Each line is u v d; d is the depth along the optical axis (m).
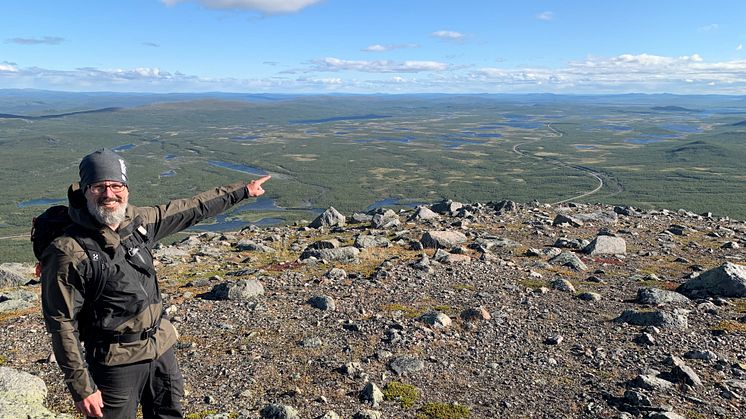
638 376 4.18
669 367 4.43
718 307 5.82
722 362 4.48
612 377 4.33
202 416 3.84
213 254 10.14
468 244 9.77
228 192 2.92
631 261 8.38
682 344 4.90
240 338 5.32
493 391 4.21
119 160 2.53
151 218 2.72
